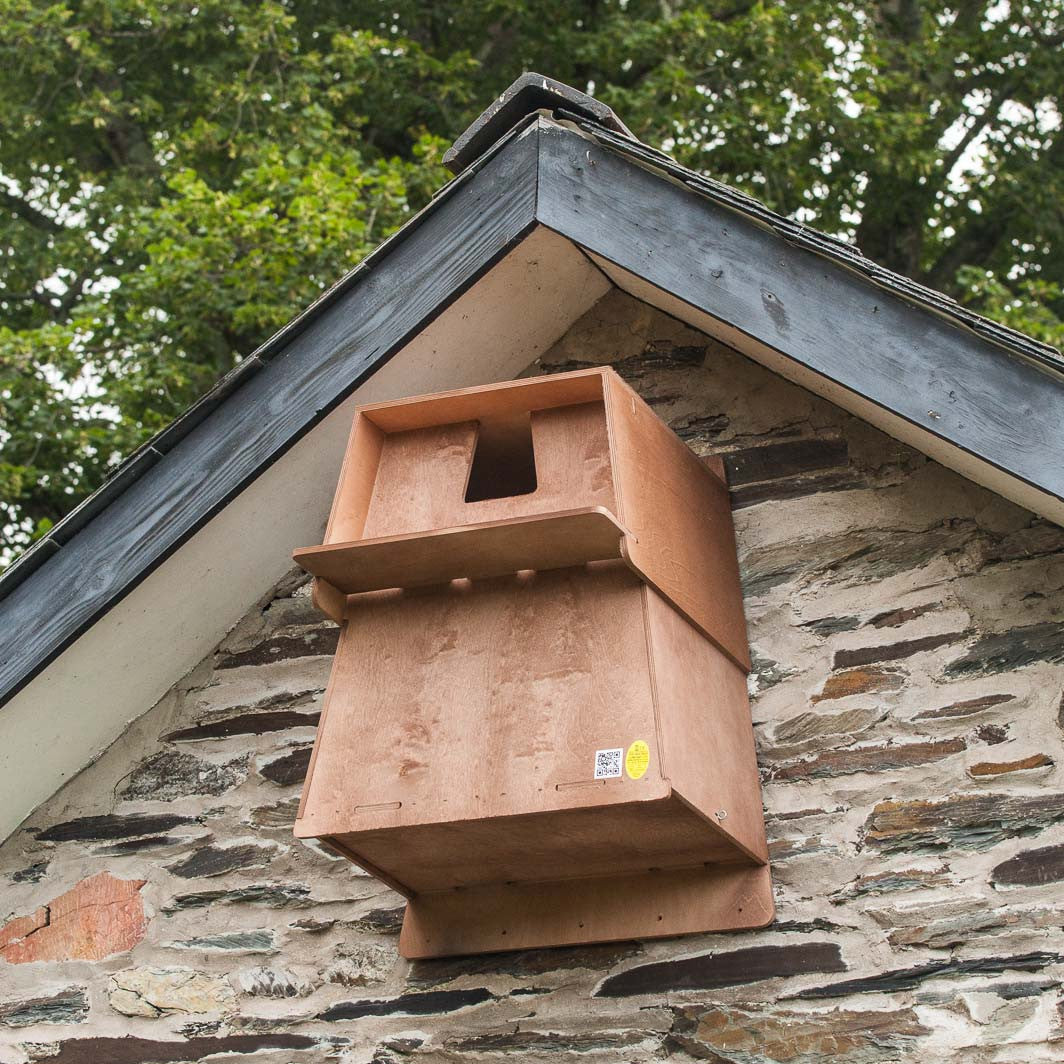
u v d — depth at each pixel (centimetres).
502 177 320
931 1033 267
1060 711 288
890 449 332
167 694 364
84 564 312
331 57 980
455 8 1114
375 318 316
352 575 292
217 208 845
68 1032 324
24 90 1041
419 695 283
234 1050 311
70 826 352
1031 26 1136
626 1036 285
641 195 304
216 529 329
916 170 1062
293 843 334
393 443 319
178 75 1083
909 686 303
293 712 352
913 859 285
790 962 282
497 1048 292
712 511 327
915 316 274
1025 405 262
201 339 943
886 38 1113
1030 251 1141
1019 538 309
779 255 288
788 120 1002
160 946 329
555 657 279
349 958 315
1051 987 264
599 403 308
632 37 1004
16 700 321
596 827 270
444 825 266
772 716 309
